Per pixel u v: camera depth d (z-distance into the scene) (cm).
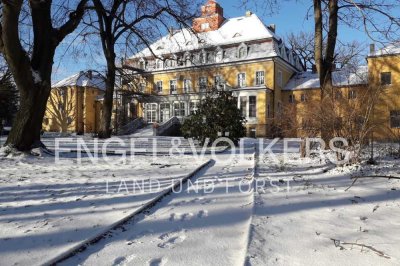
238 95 5241
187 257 387
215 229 487
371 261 381
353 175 925
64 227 495
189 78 5853
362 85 1116
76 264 366
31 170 1067
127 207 602
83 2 1553
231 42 5566
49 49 1467
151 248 413
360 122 1071
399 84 3884
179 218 540
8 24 1227
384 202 651
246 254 388
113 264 368
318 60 1605
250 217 541
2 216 553
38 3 1378
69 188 775
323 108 1130
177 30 2647
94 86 6319
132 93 4400
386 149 1225
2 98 3612
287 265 368
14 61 1328
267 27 5828
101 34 2747
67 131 6281
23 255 395
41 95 1442
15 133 1416
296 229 489
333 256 394
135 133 4994
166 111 5872
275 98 5250
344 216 559
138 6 2466
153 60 6203
